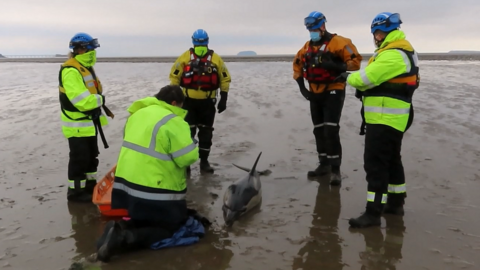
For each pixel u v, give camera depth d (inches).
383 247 160.4
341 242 165.3
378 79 165.8
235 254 157.3
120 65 1546.5
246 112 441.4
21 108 490.6
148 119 158.1
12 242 166.9
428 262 148.6
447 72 880.9
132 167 156.3
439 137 317.1
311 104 242.5
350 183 233.6
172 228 164.4
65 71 197.3
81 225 183.6
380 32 173.8
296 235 172.6
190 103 252.7
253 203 199.2
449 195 209.5
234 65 1364.4
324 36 230.5
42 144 323.9
